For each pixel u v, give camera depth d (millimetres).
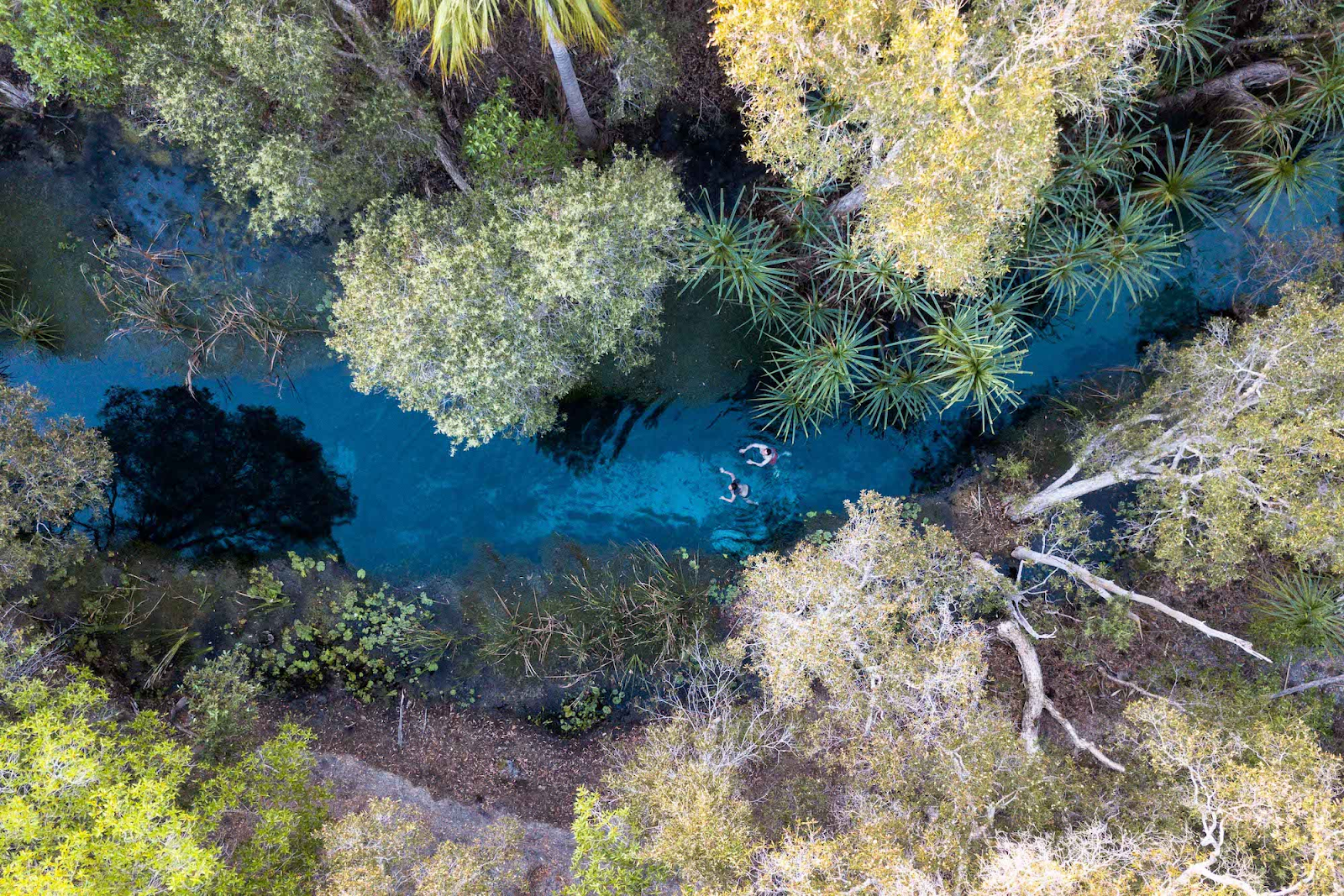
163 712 15406
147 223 15883
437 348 11734
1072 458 16031
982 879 9586
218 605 16234
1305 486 11531
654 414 16578
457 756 15938
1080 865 8656
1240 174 14516
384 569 16578
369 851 10836
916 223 9633
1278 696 13523
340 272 12109
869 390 15539
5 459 12797
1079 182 13258
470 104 14578
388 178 13352
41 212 15711
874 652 11539
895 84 8961
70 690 11156
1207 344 12242
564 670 16344
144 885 8984
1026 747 12367
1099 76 9953
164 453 16375
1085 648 15164
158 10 12211
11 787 9070
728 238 12711
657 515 16797
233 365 16203
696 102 15367
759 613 12258
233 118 12031
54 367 16125
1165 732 10875
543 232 10797
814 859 9578
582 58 13961
